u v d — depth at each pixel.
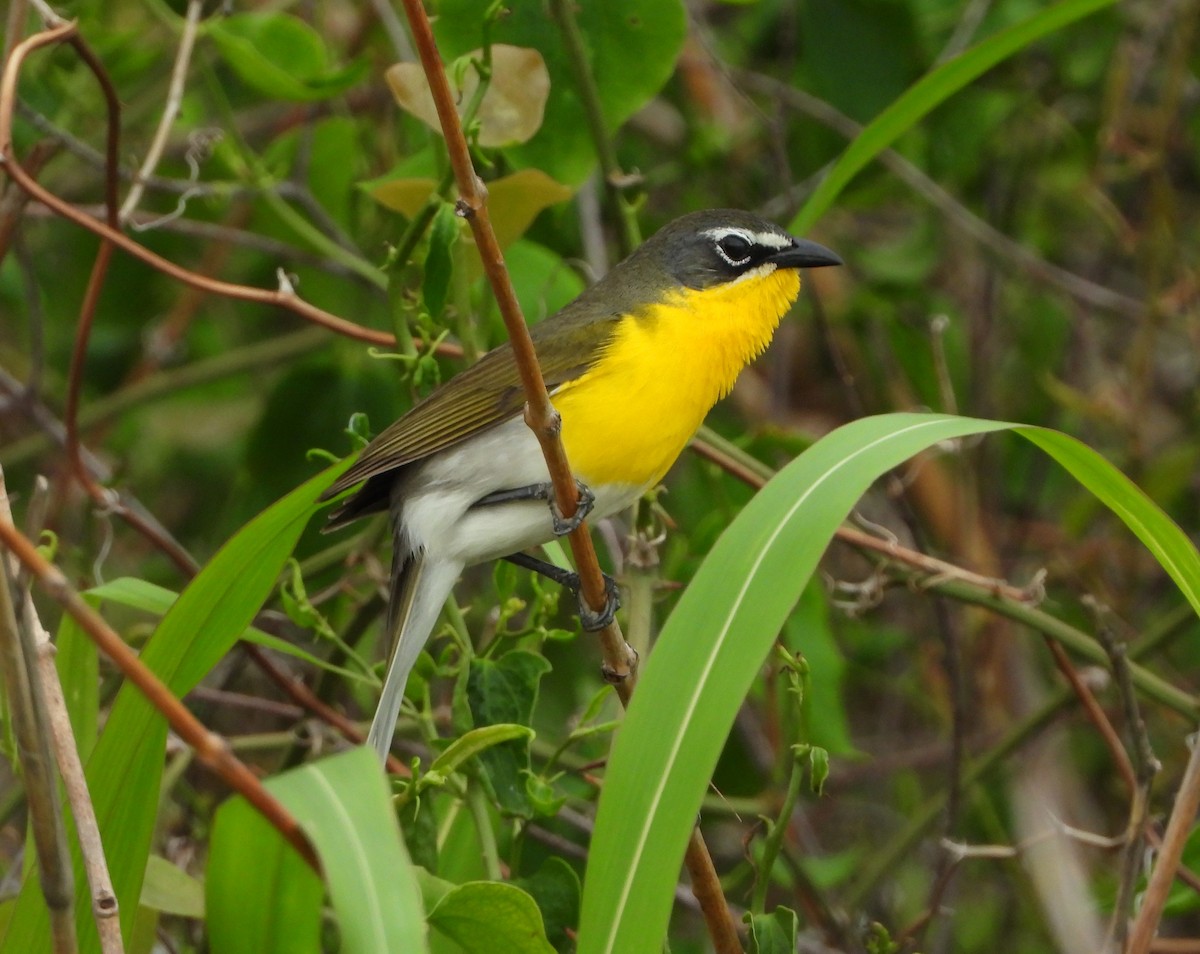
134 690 6.41
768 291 9.02
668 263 8.91
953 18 14.26
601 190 13.31
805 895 10.50
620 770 5.52
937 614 10.34
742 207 13.88
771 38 14.40
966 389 13.90
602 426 8.43
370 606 9.98
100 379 14.40
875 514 13.95
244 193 11.23
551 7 9.80
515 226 9.09
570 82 10.16
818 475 5.92
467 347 9.02
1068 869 10.38
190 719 4.52
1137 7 14.42
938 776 14.32
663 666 5.64
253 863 6.07
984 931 12.61
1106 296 13.66
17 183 8.80
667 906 5.27
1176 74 12.93
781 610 5.59
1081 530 13.64
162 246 13.77
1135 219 15.05
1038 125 14.16
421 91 8.57
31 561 4.46
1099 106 14.41
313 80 10.20
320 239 11.11
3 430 13.88
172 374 13.23
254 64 10.07
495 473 8.45
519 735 6.73
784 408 13.84
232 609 6.69
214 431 14.58
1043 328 14.37
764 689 10.98
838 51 12.76
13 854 11.10
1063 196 14.24
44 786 5.43
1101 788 13.23
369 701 9.95
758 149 14.49
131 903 6.59
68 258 14.35
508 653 7.77
